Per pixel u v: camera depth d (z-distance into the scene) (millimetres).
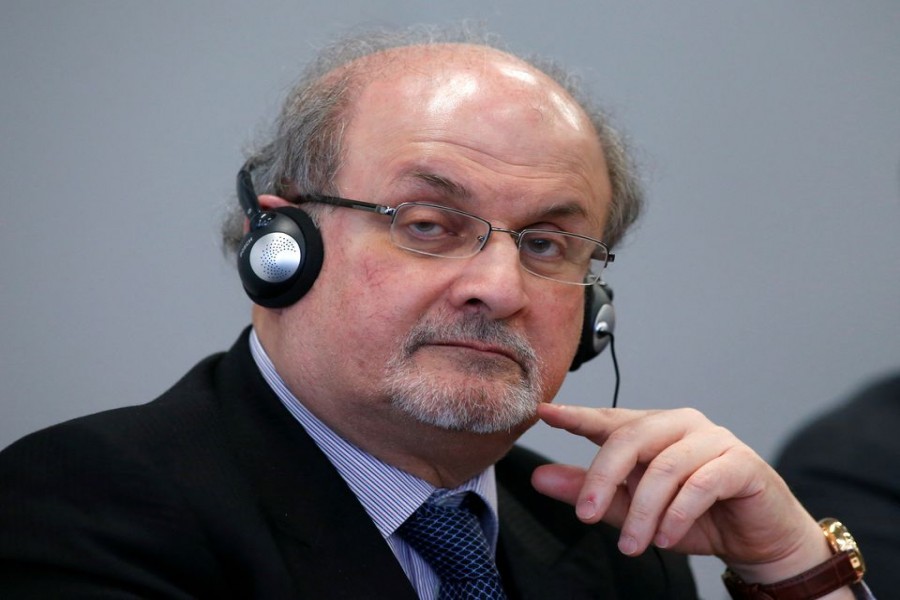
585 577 5500
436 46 5141
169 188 7711
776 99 9133
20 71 7395
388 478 4934
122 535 4152
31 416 7363
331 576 4504
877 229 9195
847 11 9203
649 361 8859
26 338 7367
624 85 8836
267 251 4773
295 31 8047
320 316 4754
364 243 4684
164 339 7668
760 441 8953
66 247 7473
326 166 4863
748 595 5375
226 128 7840
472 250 4688
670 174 8930
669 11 8969
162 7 7746
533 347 4895
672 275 8922
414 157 4684
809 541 5242
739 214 9062
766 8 9125
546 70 5652
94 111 7555
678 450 4883
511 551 5379
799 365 9062
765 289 9062
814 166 9172
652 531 4723
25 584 4016
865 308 9133
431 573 4930
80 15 7535
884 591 5086
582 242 5090
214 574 4289
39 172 7422
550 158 4871
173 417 4723
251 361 5137
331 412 4836
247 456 4734
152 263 7660
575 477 4953
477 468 5035
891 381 5723
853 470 5387
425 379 4551
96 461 4332
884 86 9211
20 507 4172
